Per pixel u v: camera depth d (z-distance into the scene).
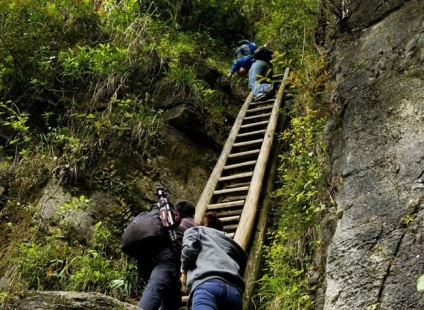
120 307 2.97
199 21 10.57
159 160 7.03
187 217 4.36
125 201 6.27
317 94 5.80
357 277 3.57
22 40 7.37
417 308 3.22
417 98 4.31
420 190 3.76
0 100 6.87
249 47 9.55
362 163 4.24
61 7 8.09
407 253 3.49
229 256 3.50
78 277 5.16
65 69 7.27
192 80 8.12
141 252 4.20
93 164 6.45
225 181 6.75
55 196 5.99
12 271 5.23
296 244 5.19
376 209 3.85
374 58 4.99
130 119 7.14
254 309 4.93
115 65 7.49
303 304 4.47
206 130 7.78
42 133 6.72
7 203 5.95
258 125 7.73
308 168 5.48
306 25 9.14
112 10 8.38
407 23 4.98
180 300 4.26
